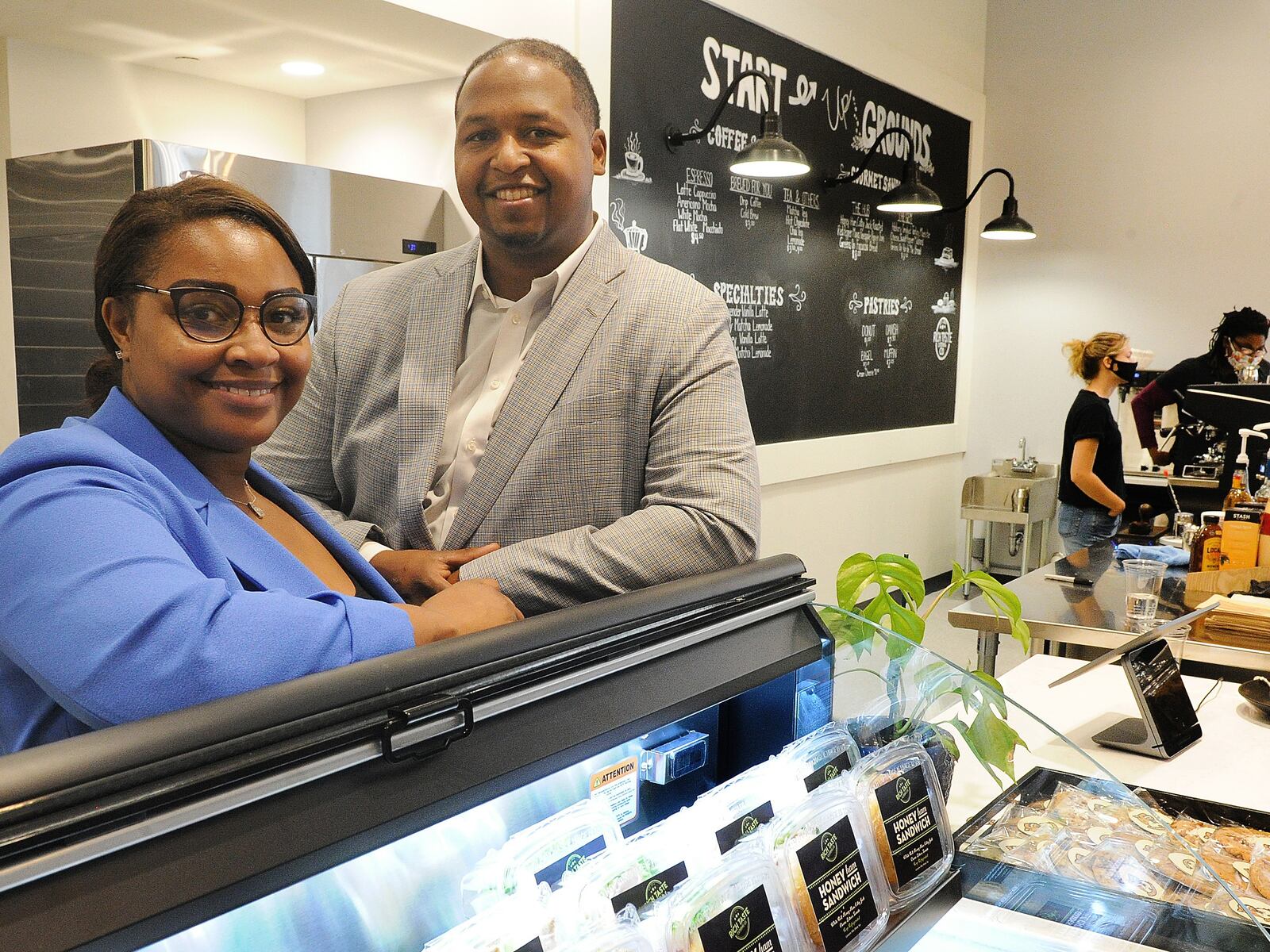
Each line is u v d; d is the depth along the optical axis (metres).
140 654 0.66
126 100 3.35
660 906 0.86
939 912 1.05
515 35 3.29
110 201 2.79
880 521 6.17
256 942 0.64
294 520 1.13
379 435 1.56
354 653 0.77
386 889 0.71
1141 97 6.31
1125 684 2.50
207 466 0.96
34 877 0.51
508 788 0.73
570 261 1.49
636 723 0.84
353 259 3.27
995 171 5.58
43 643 0.67
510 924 0.77
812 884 0.93
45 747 0.55
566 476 1.46
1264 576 3.11
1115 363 4.59
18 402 3.16
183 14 2.88
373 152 3.77
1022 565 6.33
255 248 0.88
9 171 3.07
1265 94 5.95
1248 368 5.04
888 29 5.84
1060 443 6.77
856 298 5.74
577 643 0.85
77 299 2.91
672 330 1.44
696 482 1.38
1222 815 1.69
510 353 1.51
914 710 1.15
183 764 0.58
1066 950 1.04
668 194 4.30
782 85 4.96
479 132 1.42
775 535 5.22
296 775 0.62
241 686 0.69
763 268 4.97
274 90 3.76
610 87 3.89
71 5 2.76
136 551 0.70
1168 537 4.14
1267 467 3.56
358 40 3.15
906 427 6.34
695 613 0.98
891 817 1.04
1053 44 6.57
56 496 0.71
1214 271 6.20
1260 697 2.28
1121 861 1.10
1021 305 6.82
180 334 0.86
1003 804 1.15
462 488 1.52
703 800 0.95
